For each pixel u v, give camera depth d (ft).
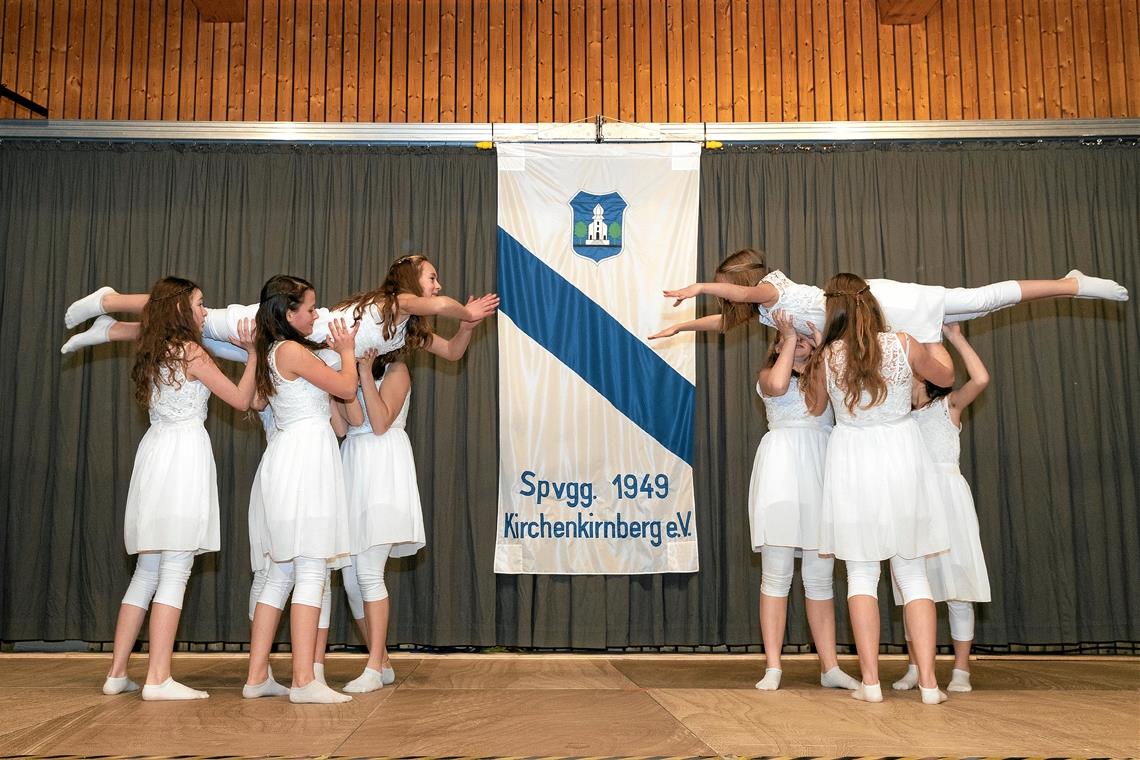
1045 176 18.10
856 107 19.11
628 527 16.75
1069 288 12.13
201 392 11.52
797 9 19.34
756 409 17.52
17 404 17.26
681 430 16.96
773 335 17.54
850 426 11.01
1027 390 17.58
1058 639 16.96
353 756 7.34
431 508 17.19
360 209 17.89
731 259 12.59
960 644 12.17
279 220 17.80
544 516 16.72
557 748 7.64
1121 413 17.63
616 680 13.15
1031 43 19.31
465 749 7.61
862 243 17.89
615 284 17.15
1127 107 19.22
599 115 17.98
